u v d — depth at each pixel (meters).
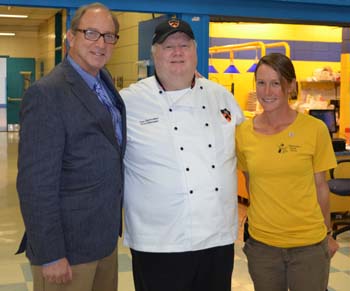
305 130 2.37
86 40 2.20
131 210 2.38
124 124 2.32
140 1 5.00
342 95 8.20
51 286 2.24
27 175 2.06
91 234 2.18
